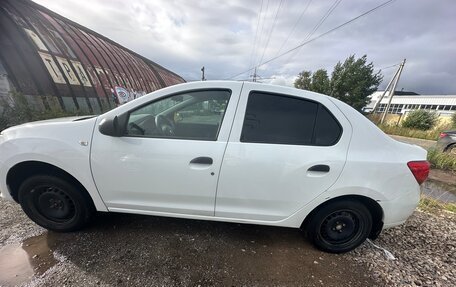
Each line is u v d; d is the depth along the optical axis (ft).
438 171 22.35
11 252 7.16
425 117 63.00
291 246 8.35
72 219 8.05
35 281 6.16
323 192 7.16
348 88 88.99
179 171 7.13
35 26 25.38
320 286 6.73
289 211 7.45
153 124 7.50
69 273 6.49
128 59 47.67
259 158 6.95
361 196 7.32
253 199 7.31
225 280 6.67
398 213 7.39
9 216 9.00
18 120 19.19
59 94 24.11
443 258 8.23
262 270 7.14
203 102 7.46
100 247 7.59
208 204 7.50
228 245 8.14
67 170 7.33
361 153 7.09
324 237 7.96
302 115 7.30
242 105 7.23
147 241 8.03
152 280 6.47
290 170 6.97
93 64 31.96
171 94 7.49
